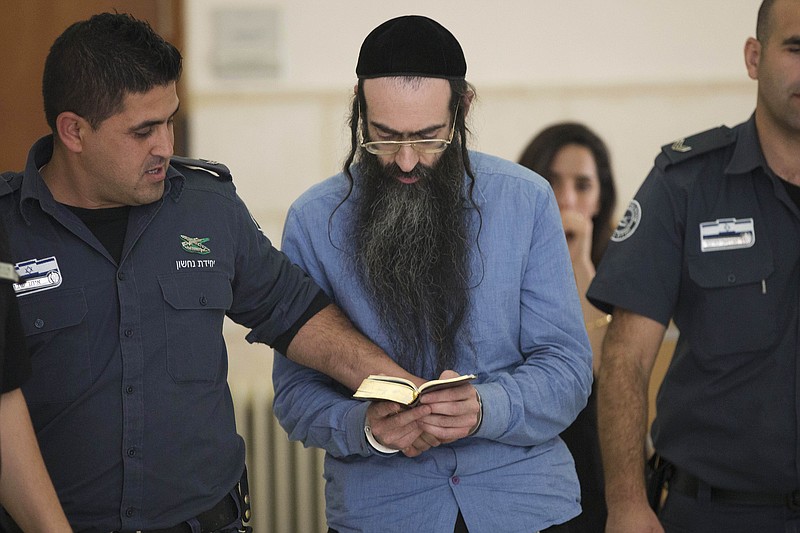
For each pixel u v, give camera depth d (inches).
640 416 242.7
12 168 376.2
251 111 389.7
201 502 201.6
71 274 195.5
